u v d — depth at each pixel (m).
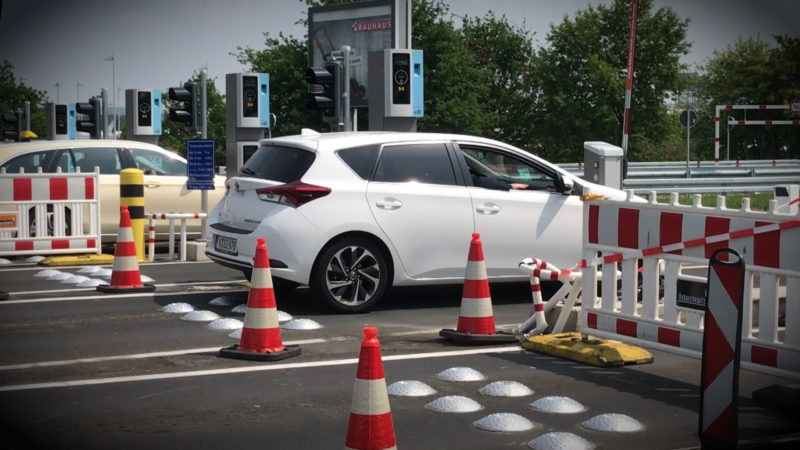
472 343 7.94
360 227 9.27
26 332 8.34
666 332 6.85
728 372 5.08
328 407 6.04
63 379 6.69
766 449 5.24
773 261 6.02
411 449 5.24
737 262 5.05
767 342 6.08
